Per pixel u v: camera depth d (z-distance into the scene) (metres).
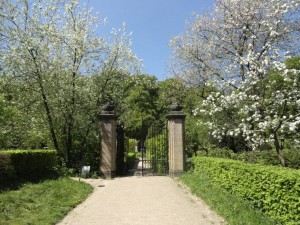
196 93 20.16
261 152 11.91
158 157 16.69
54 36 15.30
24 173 10.73
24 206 7.44
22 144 15.90
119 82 17.75
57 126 15.91
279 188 5.64
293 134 10.16
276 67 9.23
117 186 11.76
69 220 6.94
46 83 14.82
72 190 9.99
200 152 18.22
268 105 9.73
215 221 6.59
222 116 12.12
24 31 14.51
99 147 15.37
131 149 32.44
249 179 7.08
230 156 14.39
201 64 19.17
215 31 18.39
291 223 5.16
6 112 12.36
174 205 8.25
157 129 16.75
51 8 15.26
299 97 9.34
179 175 14.28
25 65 14.48
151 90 43.84
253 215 6.17
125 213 7.48
